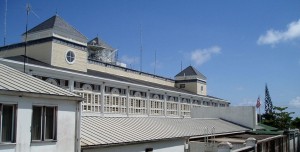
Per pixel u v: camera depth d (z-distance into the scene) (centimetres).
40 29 2902
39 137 988
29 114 955
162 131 1822
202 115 3400
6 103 897
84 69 3127
